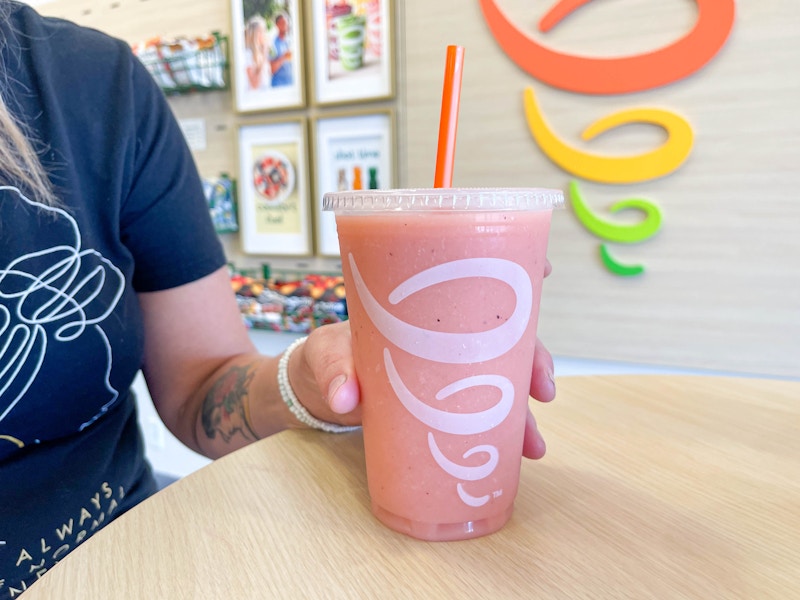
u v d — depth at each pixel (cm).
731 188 115
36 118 62
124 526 44
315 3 146
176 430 80
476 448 40
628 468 52
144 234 73
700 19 110
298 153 158
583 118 123
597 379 76
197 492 49
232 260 179
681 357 125
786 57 106
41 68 63
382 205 37
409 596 36
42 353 60
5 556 53
